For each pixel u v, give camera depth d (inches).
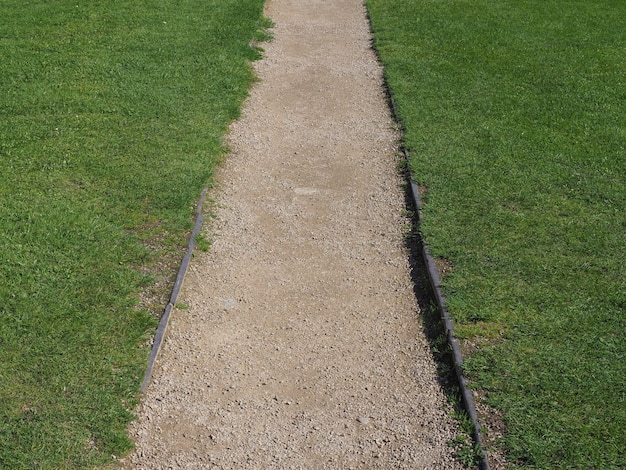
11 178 145.3
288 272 126.4
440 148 163.5
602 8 278.8
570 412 91.4
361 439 92.5
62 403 93.7
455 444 89.7
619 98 193.8
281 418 95.9
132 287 116.3
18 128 167.8
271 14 271.6
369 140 174.7
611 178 149.6
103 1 270.5
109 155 156.9
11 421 90.5
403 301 118.6
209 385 101.0
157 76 201.0
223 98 190.7
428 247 126.9
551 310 110.0
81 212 134.4
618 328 106.0
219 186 152.0
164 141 164.7
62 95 185.8
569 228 131.3
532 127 173.9
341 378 102.9
